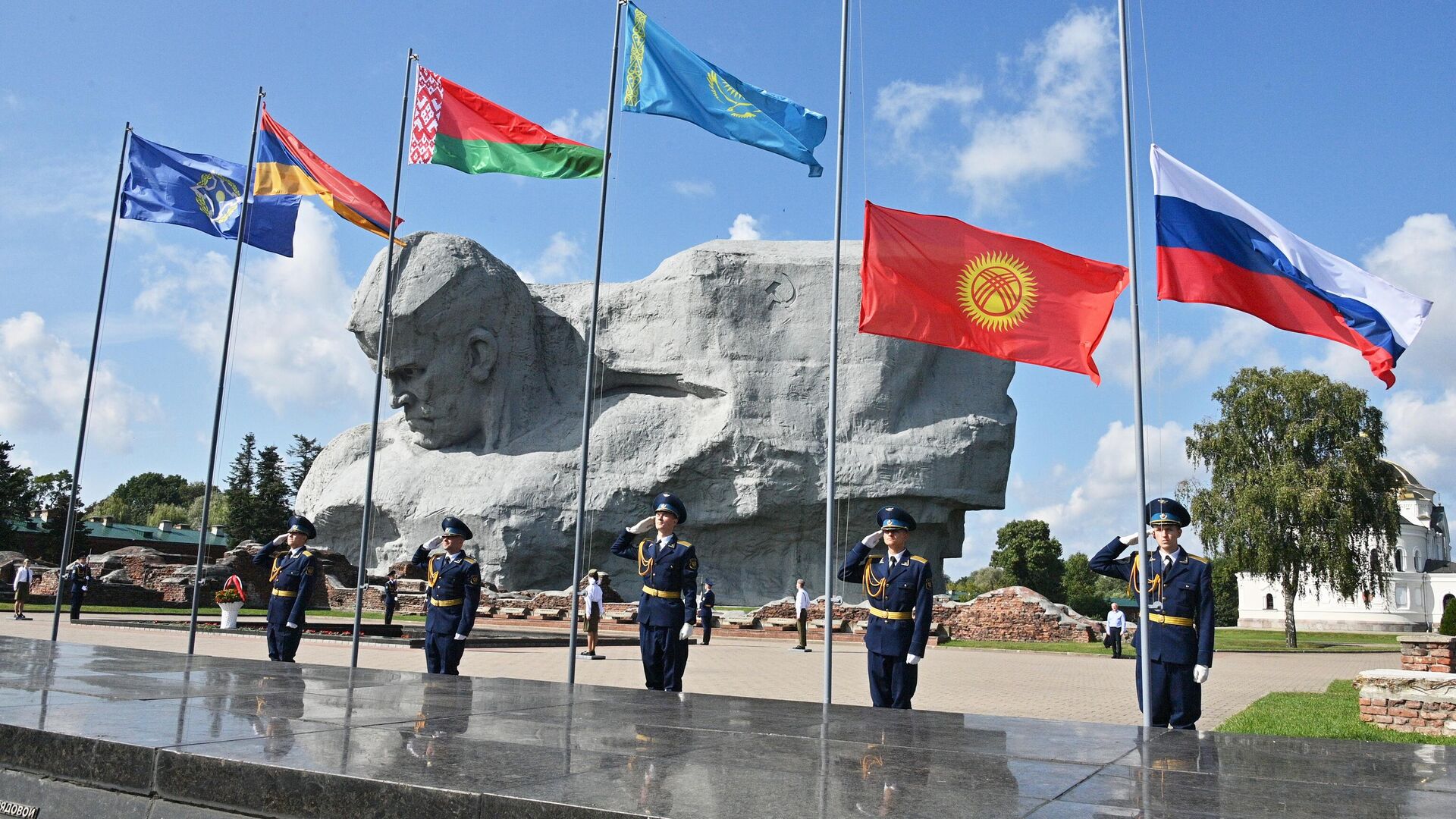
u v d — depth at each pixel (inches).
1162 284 524.7
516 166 721.6
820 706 394.0
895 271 555.5
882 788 235.0
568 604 1763.0
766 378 2135.8
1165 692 434.3
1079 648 1353.3
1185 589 434.6
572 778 235.3
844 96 566.9
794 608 1606.8
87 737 263.6
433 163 730.2
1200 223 528.1
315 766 237.5
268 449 3567.9
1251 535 1820.9
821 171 678.5
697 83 673.0
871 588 477.7
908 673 463.8
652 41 678.5
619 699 391.9
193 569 1699.1
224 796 240.2
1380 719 567.5
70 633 1057.5
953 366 2187.5
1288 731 549.0
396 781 224.4
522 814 211.3
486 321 2165.4
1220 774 262.4
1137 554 454.0
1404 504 3907.5
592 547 2080.5
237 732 280.5
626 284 2326.5
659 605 515.5
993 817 208.8
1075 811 215.8
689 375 2165.4
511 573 2009.1
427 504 2075.5
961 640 1507.1
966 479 2085.4
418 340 2117.4
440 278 2110.0
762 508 2073.1
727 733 312.2
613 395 2281.0
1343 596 1833.2
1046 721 363.6
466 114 732.0
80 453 823.7
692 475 2096.5
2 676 396.5
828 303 2169.0
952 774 253.9
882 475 2053.4
